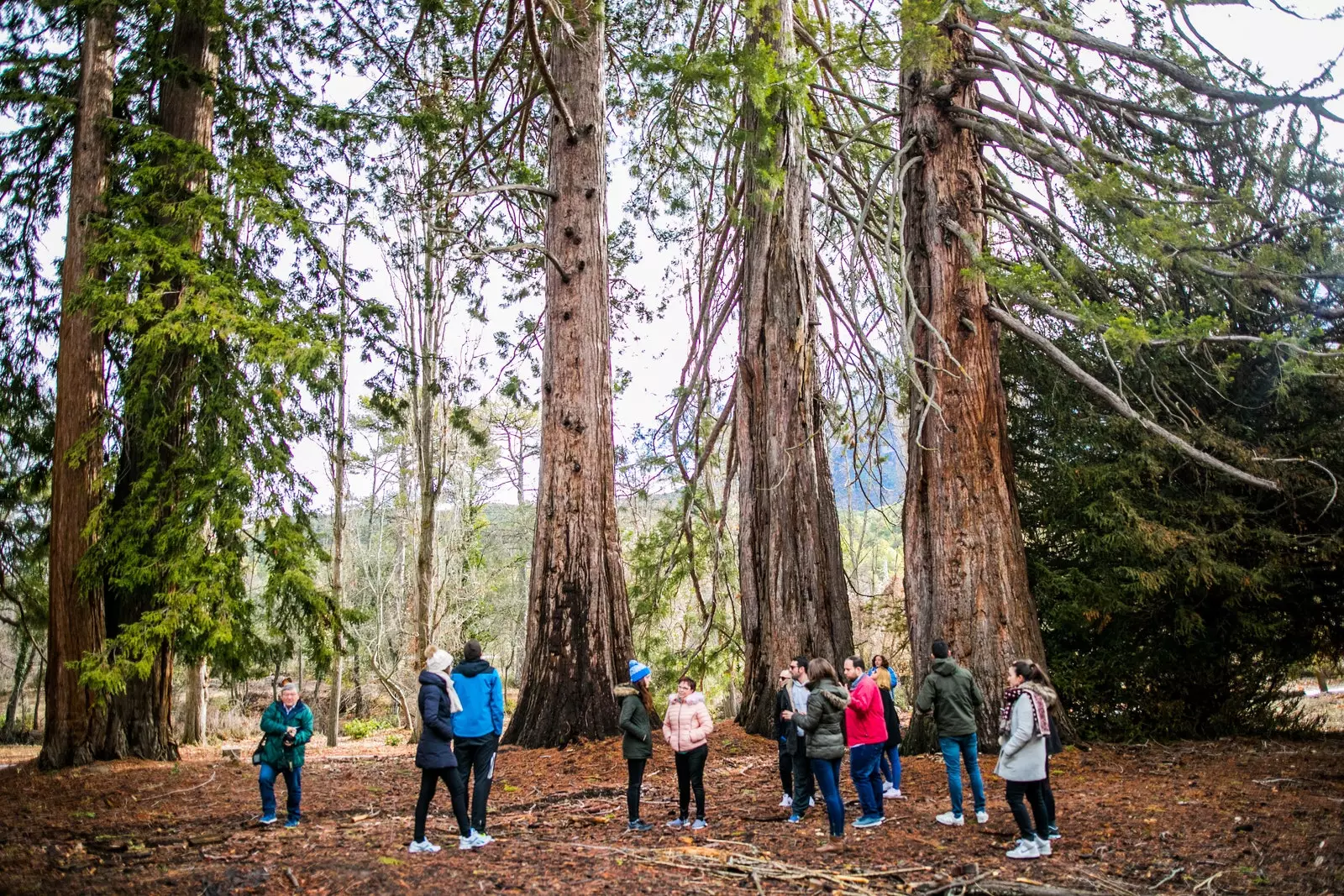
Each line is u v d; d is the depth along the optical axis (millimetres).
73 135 15828
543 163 21312
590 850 7684
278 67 16859
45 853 7824
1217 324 10859
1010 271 13859
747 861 7230
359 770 13602
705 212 20984
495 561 41781
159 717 14914
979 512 13219
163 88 16375
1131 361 11781
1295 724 14727
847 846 7742
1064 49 12750
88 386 14609
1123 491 13906
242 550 13742
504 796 11062
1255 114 11188
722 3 19453
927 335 14016
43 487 17250
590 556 15562
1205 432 13508
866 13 16906
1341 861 6980
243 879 6598
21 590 18031
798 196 16969
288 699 9148
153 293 13711
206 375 14125
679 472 22016
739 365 17125
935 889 6480
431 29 16797
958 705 8664
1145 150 13273
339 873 6711
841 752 8102
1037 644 12984
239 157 15000
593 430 16109
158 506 13742
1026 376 15719
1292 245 12164
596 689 15008
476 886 6406
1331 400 13492
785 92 14891
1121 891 6465
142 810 10102
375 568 43656
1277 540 13109
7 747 25953
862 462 19484
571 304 16438
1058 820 8586
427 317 21812
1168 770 11078
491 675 8266
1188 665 14172
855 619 25625
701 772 8758
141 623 13031
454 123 17203
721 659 22062
